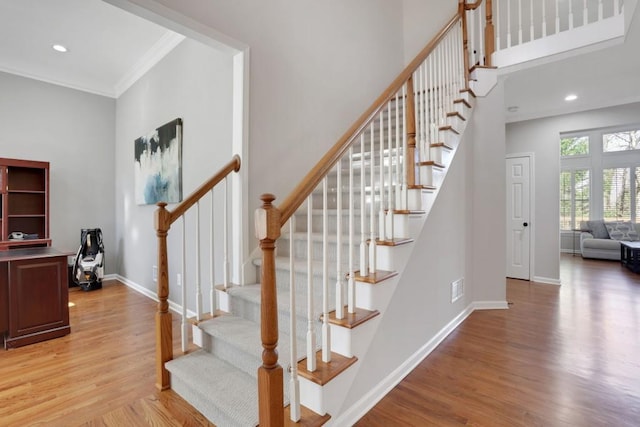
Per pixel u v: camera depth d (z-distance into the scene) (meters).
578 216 7.67
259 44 2.54
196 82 3.17
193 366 1.90
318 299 1.99
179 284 3.32
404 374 2.06
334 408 1.52
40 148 4.43
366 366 1.73
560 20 3.84
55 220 4.55
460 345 2.53
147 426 1.63
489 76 3.46
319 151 3.10
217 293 2.42
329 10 3.25
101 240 4.52
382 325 1.86
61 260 2.80
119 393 1.92
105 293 4.18
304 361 1.60
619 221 7.03
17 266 2.58
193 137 3.21
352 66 3.53
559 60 3.22
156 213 1.98
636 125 6.75
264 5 2.59
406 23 4.51
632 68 3.45
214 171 2.92
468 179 3.30
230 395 1.61
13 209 4.20
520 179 4.98
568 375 2.05
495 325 2.95
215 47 2.36
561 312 3.31
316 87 3.08
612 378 2.01
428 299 2.42
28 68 4.25
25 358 2.37
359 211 2.46
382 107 1.88
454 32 3.07
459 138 3.04
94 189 4.89
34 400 1.85
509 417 1.65
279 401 1.31
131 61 4.09
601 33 2.95
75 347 2.56
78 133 4.74
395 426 1.60
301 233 2.65
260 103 2.56
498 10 3.49
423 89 2.58
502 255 3.49
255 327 2.05
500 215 3.50
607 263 6.23
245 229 2.45
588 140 7.53
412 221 2.18
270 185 2.64
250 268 2.47
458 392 1.88
